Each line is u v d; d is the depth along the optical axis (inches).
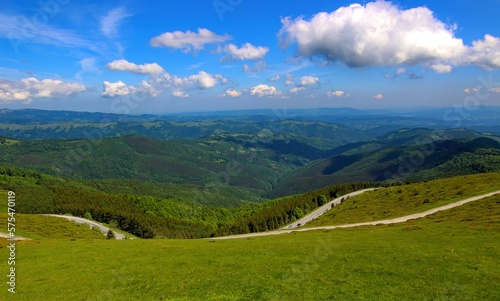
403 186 5565.9
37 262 1859.0
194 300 1143.0
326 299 1100.5
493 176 4382.4
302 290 1190.9
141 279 1461.6
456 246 1583.4
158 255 1919.3
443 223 2299.5
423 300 1043.9
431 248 1592.0
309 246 1929.1
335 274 1343.5
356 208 4835.1
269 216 6761.8
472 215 2453.2
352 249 1733.5
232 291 1221.7
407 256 1492.4
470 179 4532.5
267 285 1259.8
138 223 7529.5
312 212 6855.3
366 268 1384.1
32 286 1456.7
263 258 1694.1
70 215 7844.5
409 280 1212.5
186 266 1627.7
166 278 1450.5
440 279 1194.6
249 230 6363.2
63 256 1975.9
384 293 1114.7
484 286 1110.4
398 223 2755.9
